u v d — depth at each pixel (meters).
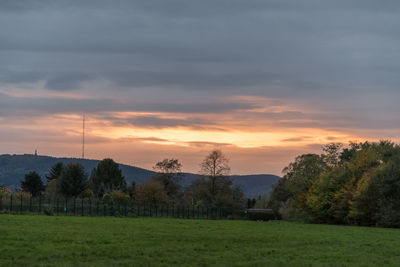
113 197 101.38
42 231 40.78
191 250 31.38
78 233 40.28
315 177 102.94
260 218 104.06
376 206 80.12
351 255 31.20
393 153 88.88
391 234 53.31
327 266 26.41
